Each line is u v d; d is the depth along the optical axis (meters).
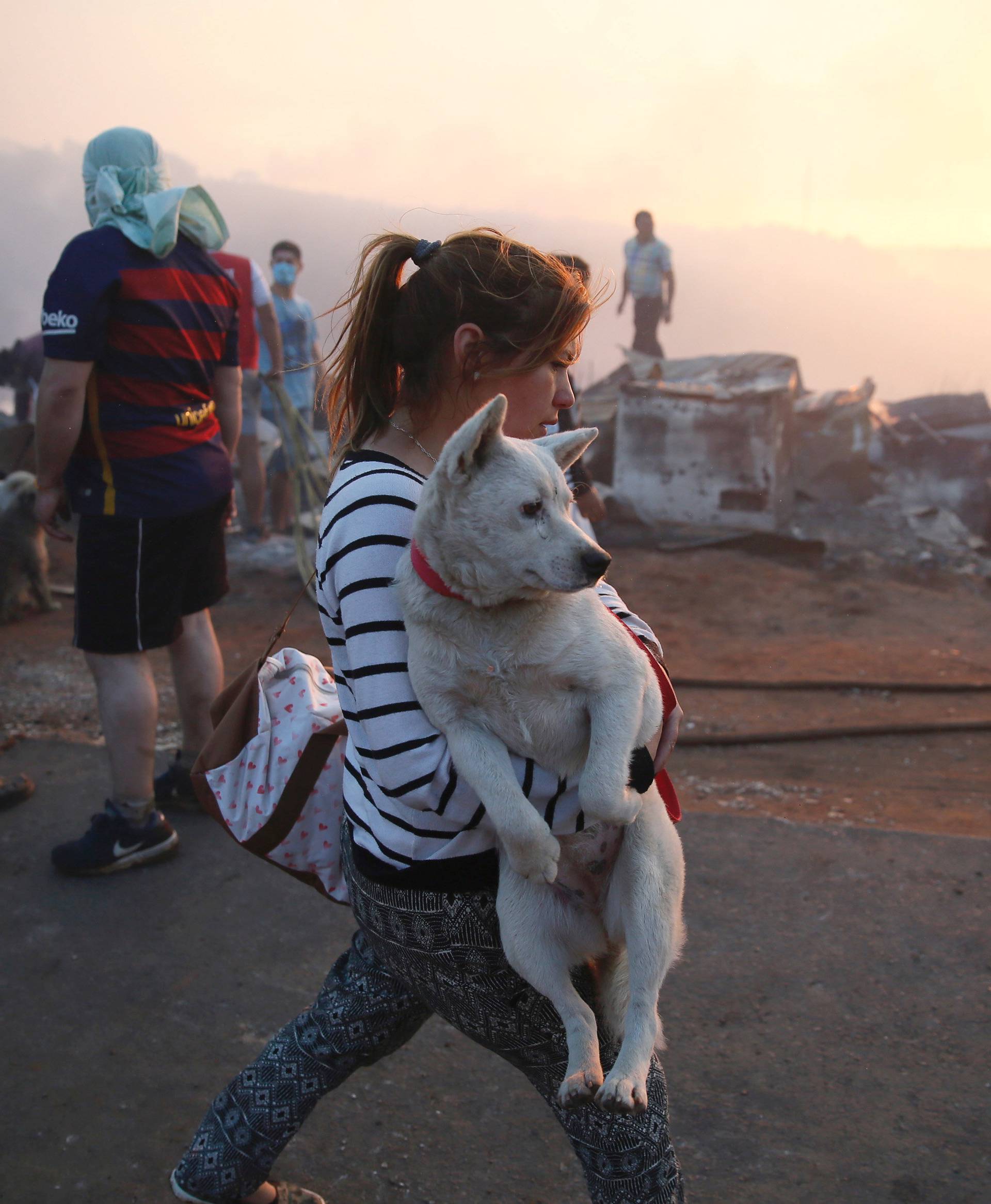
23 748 4.65
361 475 1.62
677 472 9.90
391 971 1.79
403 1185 2.38
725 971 3.03
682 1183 1.71
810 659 7.17
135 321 3.32
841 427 10.77
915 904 3.29
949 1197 2.27
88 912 3.44
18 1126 2.57
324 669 2.21
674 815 1.87
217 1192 1.96
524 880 1.62
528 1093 2.66
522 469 1.52
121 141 3.47
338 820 2.00
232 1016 2.96
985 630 7.80
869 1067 2.65
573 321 1.68
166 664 6.77
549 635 1.54
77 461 3.43
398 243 1.72
